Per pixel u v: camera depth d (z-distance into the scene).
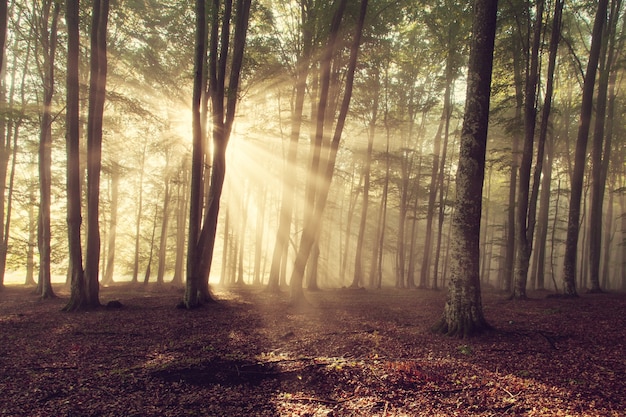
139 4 19.69
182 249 29.97
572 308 12.99
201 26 13.84
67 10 13.27
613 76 21.41
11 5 17.38
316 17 14.96
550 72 15.87
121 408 5.56
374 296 20.58
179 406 5.69
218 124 15.46
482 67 9.60
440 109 29.28
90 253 14.20
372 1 17.38
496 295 19.41
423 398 5.83
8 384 6.32
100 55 13.87
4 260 21.70
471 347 8.52
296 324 11.77
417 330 10.50
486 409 5.40
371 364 7.39
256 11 19.64
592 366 7.02
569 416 5.05
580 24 23.52
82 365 7.45
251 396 6.08
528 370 6.95
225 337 10.00
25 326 10.93
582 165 16.58
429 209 27.03
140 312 13.62
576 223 16.58
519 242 16.20
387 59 22.61
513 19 17.55
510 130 18.16
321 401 5.86
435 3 20.19
